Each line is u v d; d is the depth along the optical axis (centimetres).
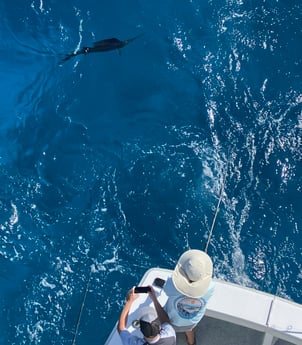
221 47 1477
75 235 1259
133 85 1438
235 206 1266
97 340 1137
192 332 705
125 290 1188
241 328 753
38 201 1305
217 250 1216
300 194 1277
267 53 1467
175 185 1297
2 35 1507
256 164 1314
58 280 1207
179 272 627
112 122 1395
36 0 1534
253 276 1188
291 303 708
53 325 1159
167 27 1507
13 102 1436
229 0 1527
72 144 1373
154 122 1384
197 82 1434
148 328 609
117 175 1320
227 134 1356
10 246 1251
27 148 1377
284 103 1391
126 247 1235
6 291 1197
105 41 1413
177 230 1246
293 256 1207
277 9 1523
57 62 1473
